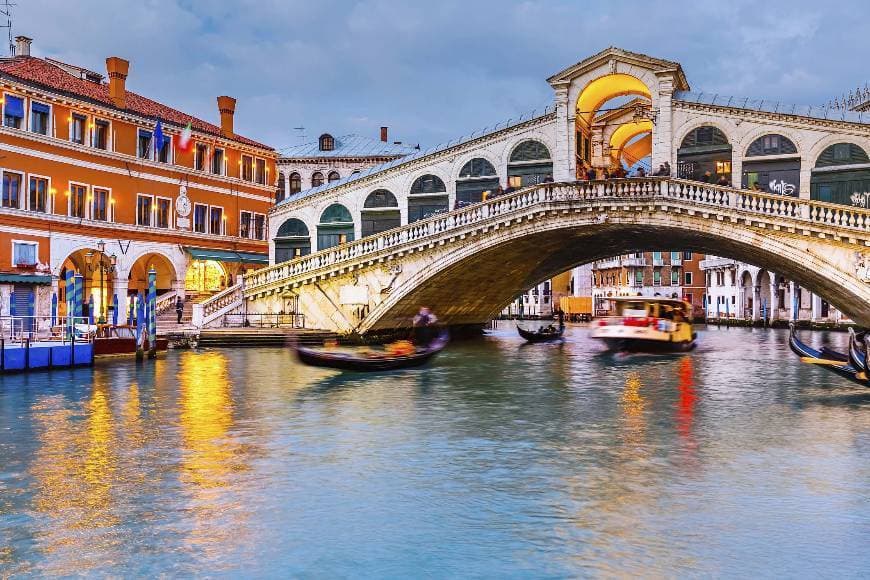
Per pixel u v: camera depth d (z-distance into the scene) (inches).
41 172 1257.4
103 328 1091.3
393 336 1408.7
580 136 1373.0
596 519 366.3
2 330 1157.7
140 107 1493.6
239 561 317.1
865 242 1016.9
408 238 1259.8
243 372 928.3
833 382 862.5
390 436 552.1
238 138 1673.2
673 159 1248.8
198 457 484.7
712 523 360.5
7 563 312.0
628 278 3075.8
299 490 413.1
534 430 574.2
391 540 340.5
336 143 2294.5
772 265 1221.7
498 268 1417.3
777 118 1202.6
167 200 1486.2
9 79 1204.5
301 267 1358.3
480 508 383.2
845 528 353.7
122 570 306.8
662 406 685.9
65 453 492.7
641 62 1245.7
